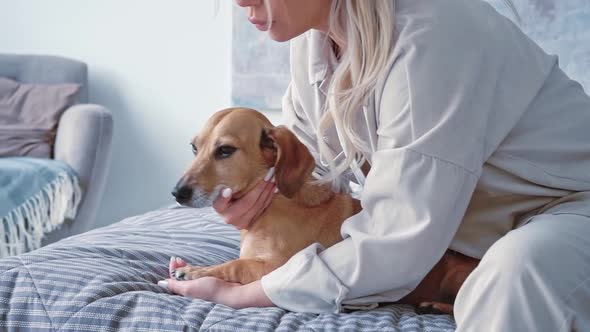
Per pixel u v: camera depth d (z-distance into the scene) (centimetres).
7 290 118
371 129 126
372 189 114
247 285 121
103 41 386
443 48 115
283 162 131
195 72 373
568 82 129
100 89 388
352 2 125
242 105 355
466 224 125
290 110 166
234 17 351
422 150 110
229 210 134
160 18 376
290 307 117
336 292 113
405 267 111
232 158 135
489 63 117
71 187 310
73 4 389
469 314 100
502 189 121
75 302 114
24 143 340
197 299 119
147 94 382
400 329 107
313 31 144
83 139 317
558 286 97
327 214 137
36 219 300
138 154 387
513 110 119
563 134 121
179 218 199
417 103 113
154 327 109
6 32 401
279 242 131
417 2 122
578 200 118
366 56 125
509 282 97
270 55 349
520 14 303
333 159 146
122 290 119
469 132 112
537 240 100
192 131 378
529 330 96
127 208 391
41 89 360
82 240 161
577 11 296
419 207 109
